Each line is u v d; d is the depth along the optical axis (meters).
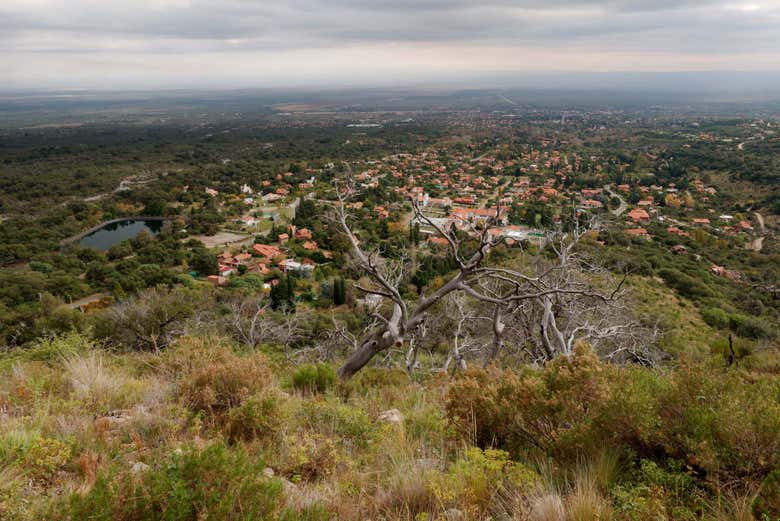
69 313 23.22
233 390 4.95
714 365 3.54
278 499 2.48
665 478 2.81
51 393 4.70
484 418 4.07
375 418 5.30
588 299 11.66
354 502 2.96
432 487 2.80
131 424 3.98
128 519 2.12
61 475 3.02
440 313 15.26
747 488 2.64
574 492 2.87
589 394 3.72
